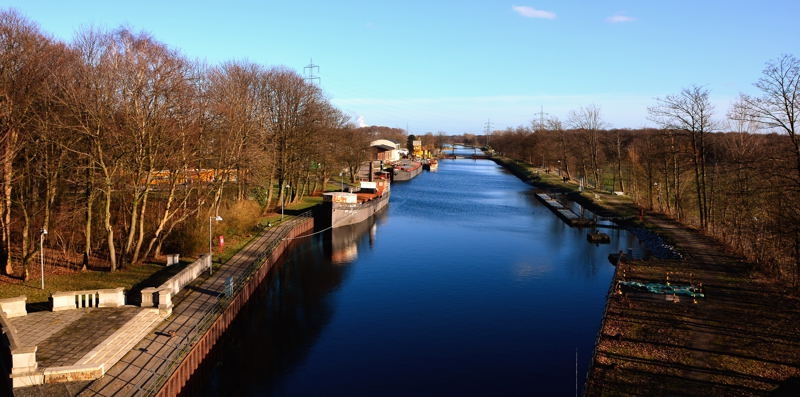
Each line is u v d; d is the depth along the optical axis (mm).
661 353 32562
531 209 108250
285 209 90625
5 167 40625
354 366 36812
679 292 43875
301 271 60156
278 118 87375
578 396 32844
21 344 28172
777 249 50031
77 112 41688
